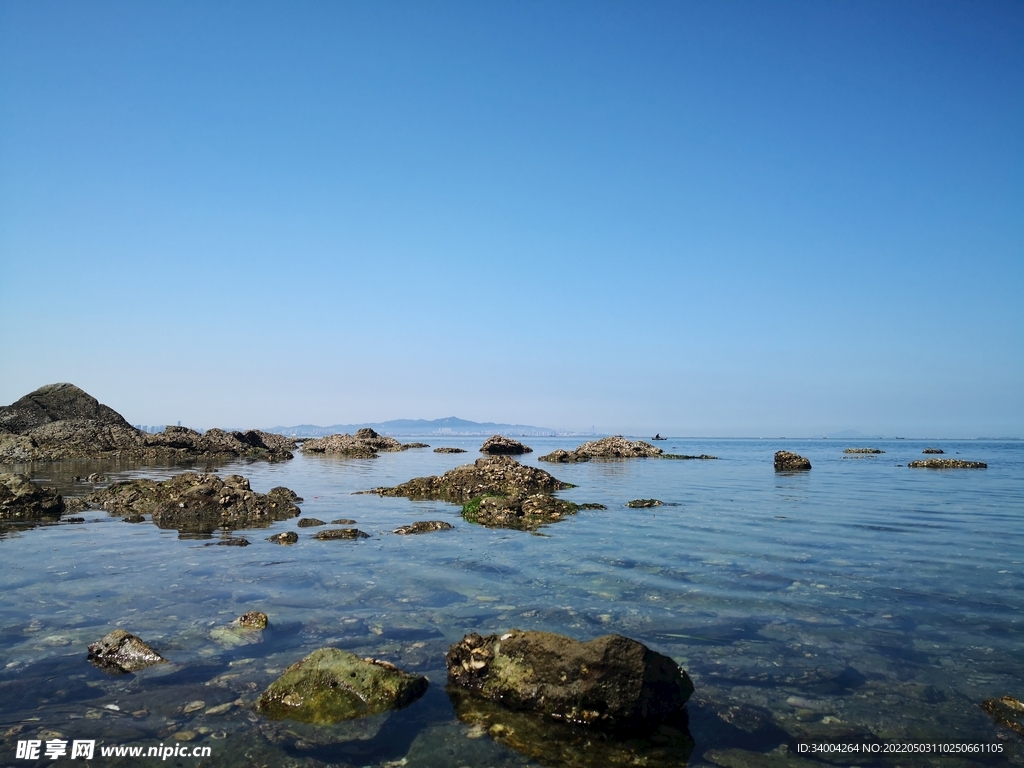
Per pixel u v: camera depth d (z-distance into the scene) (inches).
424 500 520.7
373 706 149.4
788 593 238.2
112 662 170.6
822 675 168.4
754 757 131.5
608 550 313.1
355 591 237.0
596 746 136.3
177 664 170.1
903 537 350.9
